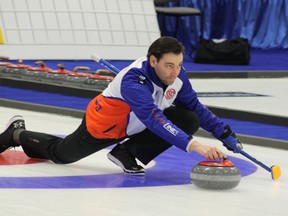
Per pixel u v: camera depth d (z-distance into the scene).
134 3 25.31
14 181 8.12
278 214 7.10
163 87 8.25
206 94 18.27
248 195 7.91
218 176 7.96
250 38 31.02
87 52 24.34
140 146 8.69
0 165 9.08
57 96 16.84
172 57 7.92
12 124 9.62
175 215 6.88
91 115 8.60
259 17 31.06
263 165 8.66
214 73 22.42
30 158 9.65
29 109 14.94
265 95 18.50
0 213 6.67
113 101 8.34
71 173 8.73
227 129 8.66
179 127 8.51
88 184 8.12
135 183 8.30
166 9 26.58
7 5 23.78
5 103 15.37
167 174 8.94
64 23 24.30
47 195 7.49
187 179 8.66
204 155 7.98
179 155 10.34
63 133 11.97
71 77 17.25
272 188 8.34
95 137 8.65
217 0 30.89
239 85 20.83
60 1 24.41
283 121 14.19
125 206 7.15
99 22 24.67
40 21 24.03
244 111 14.78
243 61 25.20
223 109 15.04
